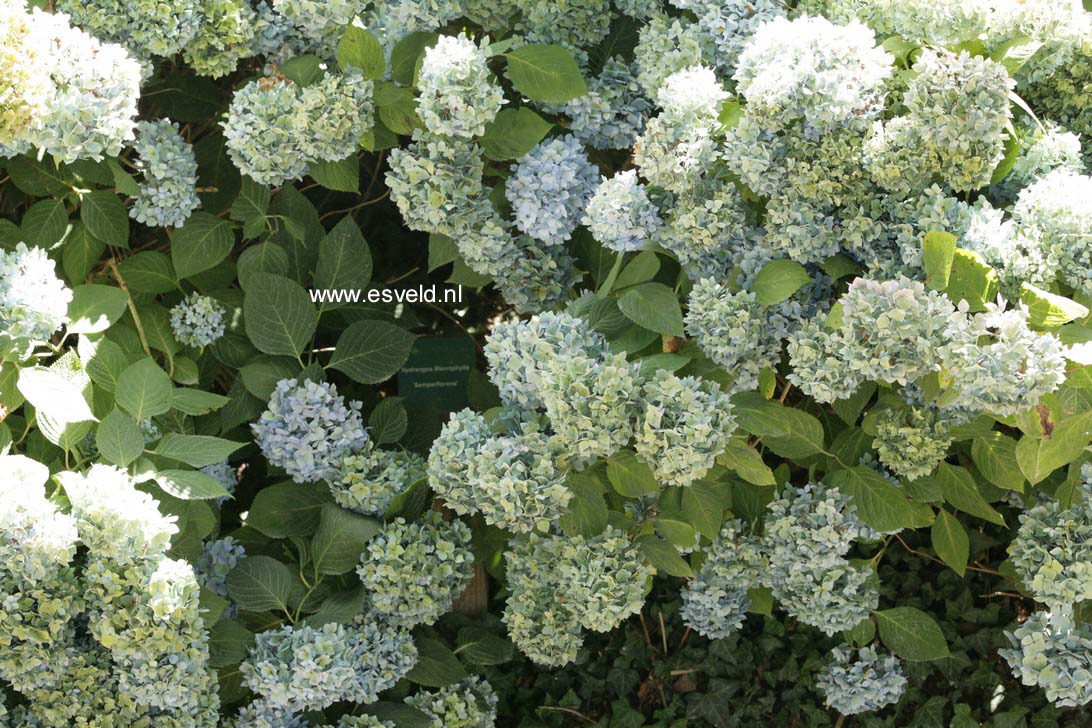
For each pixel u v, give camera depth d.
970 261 2.64
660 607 3.32
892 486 2.84
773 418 2.78
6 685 2.82
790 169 2.72
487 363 3.45
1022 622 3.29
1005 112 2.65
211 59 2.89
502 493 2.70
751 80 2.73
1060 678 2.68
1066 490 2.78
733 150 2.74
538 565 2.89
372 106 2.86
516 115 2.87
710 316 2.73
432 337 3.21
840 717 3.22
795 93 2.68
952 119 2.64
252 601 2.88
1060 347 2.57
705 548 2.96
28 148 2.72
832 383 2.66
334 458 2.91
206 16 2.85
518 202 2.89
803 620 2.94
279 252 2.99
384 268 3.47
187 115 3.06
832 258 2.77
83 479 2.67
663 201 2.84
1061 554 2.70
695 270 2.82
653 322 2.75
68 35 2.70
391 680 2.92
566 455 2.71
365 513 2.93
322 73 2.90
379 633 2.92
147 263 2.99
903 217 2.72
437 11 2.88
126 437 2.73
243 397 3.00
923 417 2.79
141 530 2.66
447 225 2.90
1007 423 2.71
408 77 2.90
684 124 2.75
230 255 3.26
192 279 3.04
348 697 2.88
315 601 2.94
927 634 2.94
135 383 2.78
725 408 2.68
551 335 2.74
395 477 2.93
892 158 2.68
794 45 2.69
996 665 3.27
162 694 2.71
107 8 2.80
